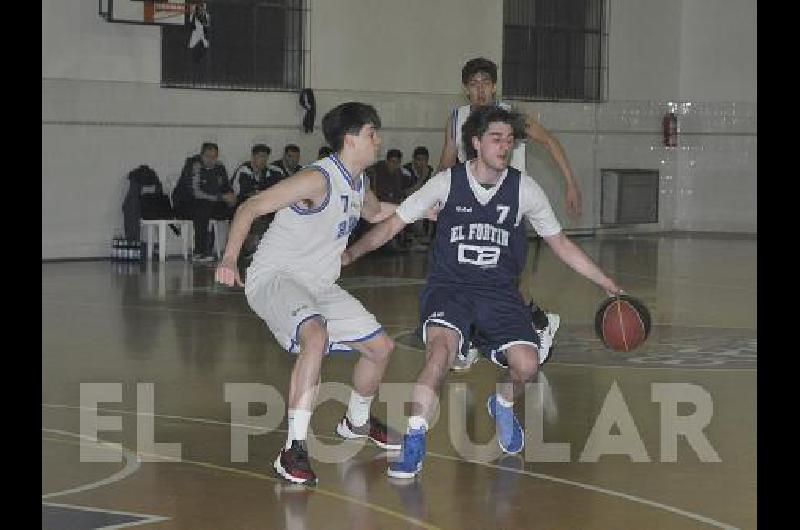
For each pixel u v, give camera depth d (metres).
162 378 10.02
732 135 27.66
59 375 10.13
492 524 6.10
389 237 7.49
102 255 20.34
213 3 21.28
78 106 19.86
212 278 17.69
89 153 20.03
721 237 26.56
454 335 7.14
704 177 27.97
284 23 22.20
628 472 7.19
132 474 7.04
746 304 15.28
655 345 11.98
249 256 20.31
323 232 7.05
